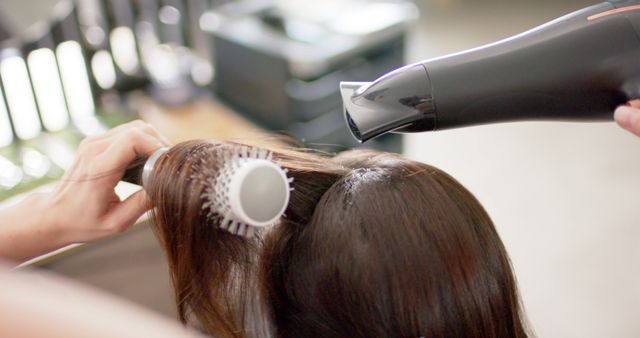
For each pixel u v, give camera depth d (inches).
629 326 52.3
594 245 60.2
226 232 15.5
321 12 48.3
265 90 44.0
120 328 5.3
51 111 39.0
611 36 16.1
